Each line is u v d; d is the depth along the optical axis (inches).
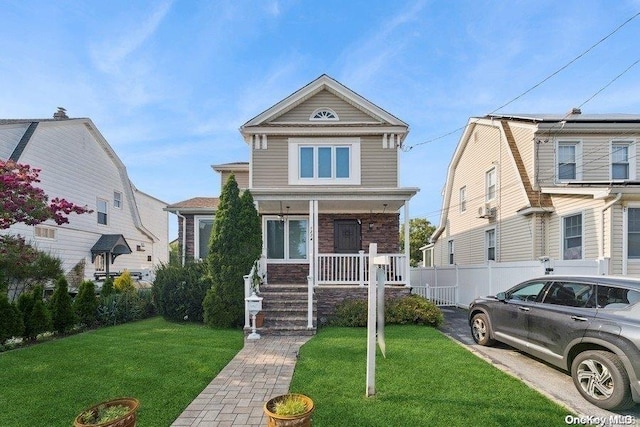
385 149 493.7
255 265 383.9
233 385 193.5
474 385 185.6
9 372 207.5
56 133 577.6
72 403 166.2
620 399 159.9
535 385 190.4
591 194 400.5
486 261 606.2
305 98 505.7
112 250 657.6
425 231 1408.7
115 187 746.8
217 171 598.9
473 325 293.4
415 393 175.3
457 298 553.6
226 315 355.3
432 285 664.4
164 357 239.5
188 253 547.5
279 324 337.1
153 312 443.5
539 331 217.2
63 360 230.8
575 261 370.9
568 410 158.7
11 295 424.2
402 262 419.5
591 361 174.9
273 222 517.7
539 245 471.8
